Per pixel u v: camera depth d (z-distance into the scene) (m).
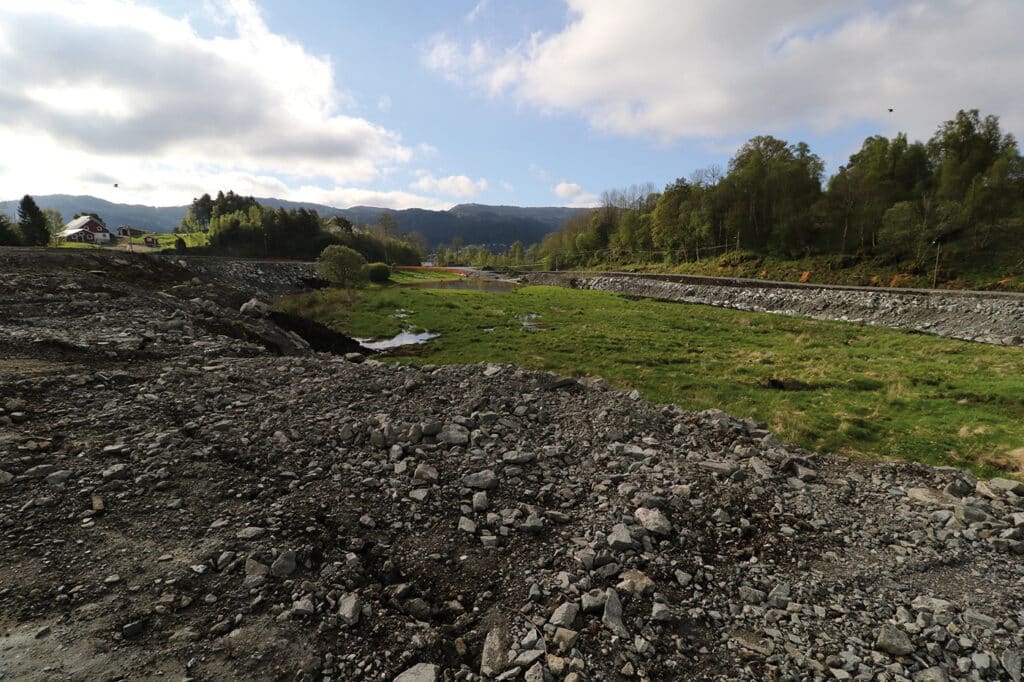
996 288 44.69
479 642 5.43
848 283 54.88
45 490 7.11
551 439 10.90
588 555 6.85
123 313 18.64
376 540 6.96
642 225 97.12
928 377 21.86
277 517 7.06
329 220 137.00
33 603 5.20
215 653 4.79
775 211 68.75
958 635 5.81
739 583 6.71
